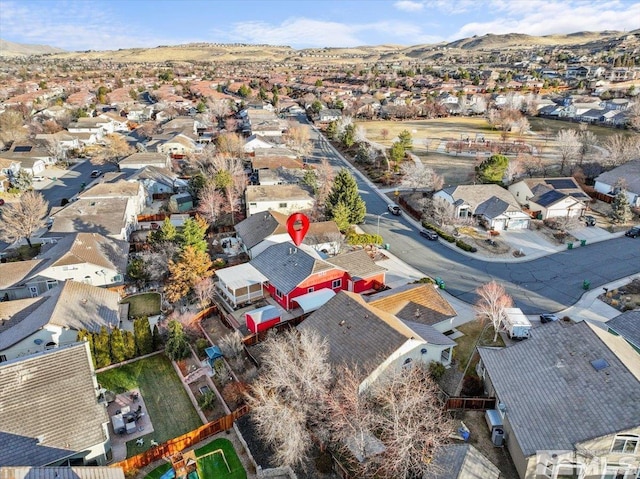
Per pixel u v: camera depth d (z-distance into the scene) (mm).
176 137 107688
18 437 24750
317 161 101125
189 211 70125
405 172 80188
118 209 61656
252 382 32844
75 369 28484
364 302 36031
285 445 25844
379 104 161750
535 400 26000
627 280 48469
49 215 66750
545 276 50062
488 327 40688
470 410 30188
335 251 55344
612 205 64312
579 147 87188
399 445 24375
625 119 116688
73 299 40250
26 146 105000
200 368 35594
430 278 49438
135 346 37594
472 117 147375
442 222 63562
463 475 22312
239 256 55562
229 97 178625
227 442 28734
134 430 29969
